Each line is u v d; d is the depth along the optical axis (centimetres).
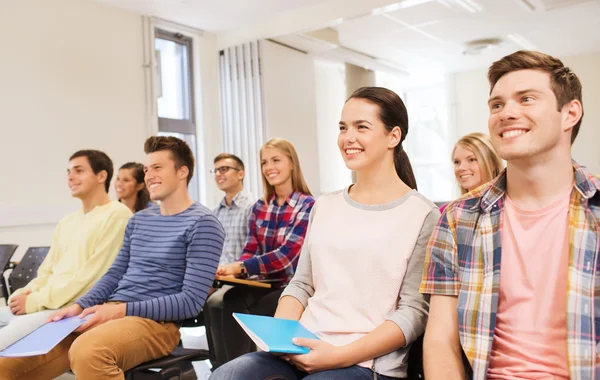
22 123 385
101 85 438
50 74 403
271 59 573
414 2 464
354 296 135
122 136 452
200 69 547
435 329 115
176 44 538
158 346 182
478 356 106
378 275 134
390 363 126
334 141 777
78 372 163
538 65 105
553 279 103
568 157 107
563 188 107
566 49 713
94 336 167
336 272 139
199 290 190
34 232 389
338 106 789
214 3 473
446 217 121
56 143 404
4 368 174
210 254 195
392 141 147
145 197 332
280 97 585
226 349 251
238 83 564
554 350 101
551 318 102
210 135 554
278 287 254
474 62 774
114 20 452
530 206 110
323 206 154
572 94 105
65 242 245
